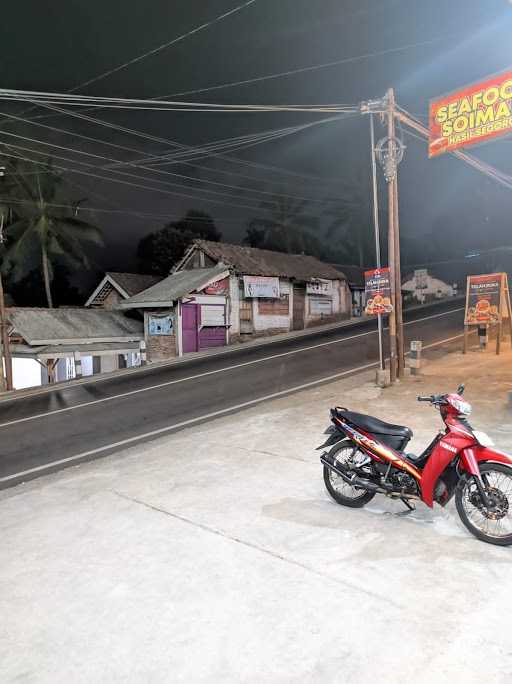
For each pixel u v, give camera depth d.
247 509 5.37
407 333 25.20
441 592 3.57
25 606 3.75
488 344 19.55
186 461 7.43
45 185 32.06
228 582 3.88
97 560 4.42
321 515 5.11
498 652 2.91
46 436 11.07
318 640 3.10
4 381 18.88
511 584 3.65
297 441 8.05
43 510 5.87
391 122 12.70
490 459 4.31
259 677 2.82
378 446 5.01
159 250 43.28
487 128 8.84
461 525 4.71
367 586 3.70
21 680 2.94
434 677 2.74
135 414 12.66
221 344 27.08
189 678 2.85
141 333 27.31
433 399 4.73
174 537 4.78
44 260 33.06
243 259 29.70
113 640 3.25
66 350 23.55
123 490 6.32
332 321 34.81
